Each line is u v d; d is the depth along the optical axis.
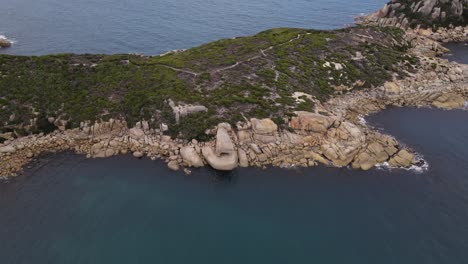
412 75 87.00
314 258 41.75
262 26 137.25
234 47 89.19
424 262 40.94
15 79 68.00
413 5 130.50
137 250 42.78
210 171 55.53
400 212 47.91
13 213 47.06
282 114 64.94
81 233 44.69
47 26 128.12
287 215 47.56
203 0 170.25
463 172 55.66
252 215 47.69
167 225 46.16
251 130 61.59
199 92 68.75
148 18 141.00
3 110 62.53
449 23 126.88
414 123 69.81
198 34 126.50
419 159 58.53
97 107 65.31
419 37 113.38
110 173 54.94
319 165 56.72
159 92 67.44
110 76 72.62
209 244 43.62
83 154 58.78
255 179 53.91
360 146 59.84
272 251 42.75
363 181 53.53
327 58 87.38
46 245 42.84
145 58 83.94
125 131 63.31
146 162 57.31
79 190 51.44
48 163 56.47
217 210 48.50
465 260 41.22
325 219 46.94
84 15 142.25
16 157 57.03
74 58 77.69
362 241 43.78
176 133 61.28
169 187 52.44
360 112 73.06
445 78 86.69
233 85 71.88
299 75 79.50
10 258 41.00
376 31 106.75
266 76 76.56
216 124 61.28
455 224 46.03
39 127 62.25
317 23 143.38
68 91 68.25
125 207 48.81
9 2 157.75
